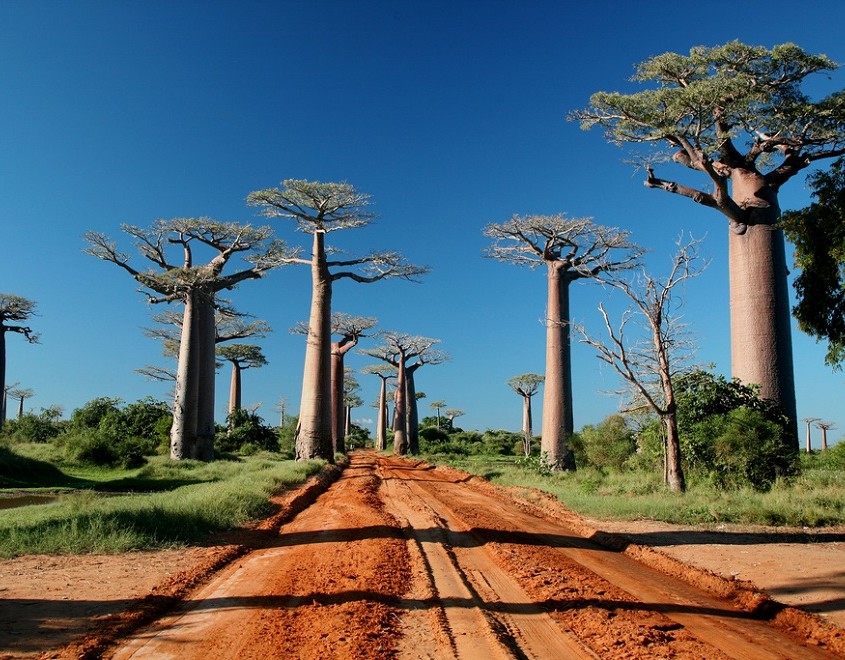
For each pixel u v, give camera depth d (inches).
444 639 178.9
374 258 1246.9
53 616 197.0
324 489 721.6
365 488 676.7
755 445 590.6
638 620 199.5
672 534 384.5
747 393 663.8
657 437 706.2
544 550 328.5
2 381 1859.0
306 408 1183.6
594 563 299.7
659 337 577.3
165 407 1588.3
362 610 202.8
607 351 581.0
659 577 273.0
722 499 496.7
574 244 1103.6
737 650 174.7
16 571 265.4
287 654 164.2
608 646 175.2
